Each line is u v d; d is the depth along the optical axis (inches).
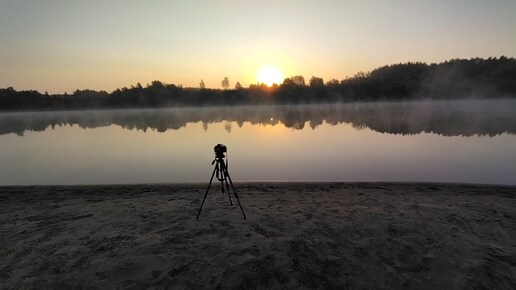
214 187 354.6
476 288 157.8
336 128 1171.3
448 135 829.8
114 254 183.2
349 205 265.3
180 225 223.6
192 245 190.7
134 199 310.5
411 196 298.7
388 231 207.9
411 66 4985.2
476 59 4473.4
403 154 589.0
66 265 174.1
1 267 176.6
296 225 217.5
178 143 876.0
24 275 166.9
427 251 185.3
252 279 158.9
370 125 1253.7
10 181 482.0
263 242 191.5
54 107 5457.7
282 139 876.0
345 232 206.7
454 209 252.5
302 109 3671.3
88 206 290.0
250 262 170.7
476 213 243.1
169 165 571.2
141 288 153.5
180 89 5940.0
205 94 5861.2
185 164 574.2
